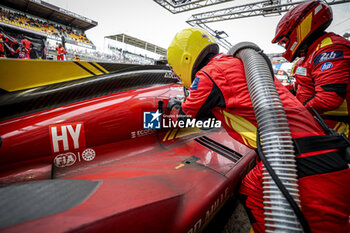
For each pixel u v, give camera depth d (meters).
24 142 0.75
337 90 0.88
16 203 0.33
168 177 0.71
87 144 0.92
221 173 0.87
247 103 0.63
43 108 0.84
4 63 0.73
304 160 0.54
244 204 0.82
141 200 0.42
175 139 1.35
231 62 0.70
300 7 1.03
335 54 0.89
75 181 0.48
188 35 0.81
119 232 0.32
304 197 0.53
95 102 0.99
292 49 1.15
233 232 0.99
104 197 0.40
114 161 0.99
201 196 0.62
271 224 0.50
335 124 1.09
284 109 0.59
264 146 0.55
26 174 0.72
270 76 0.59
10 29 4.18
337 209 0.52
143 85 1.28
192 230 0.54
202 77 0.67
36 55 4.76
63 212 0.32
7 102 0.75
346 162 0.56
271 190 0.52
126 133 1.08
